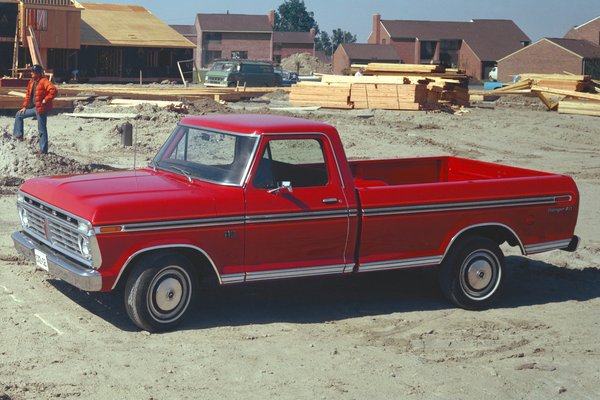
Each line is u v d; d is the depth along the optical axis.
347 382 6.74
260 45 110.56
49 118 24.94
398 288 9.66
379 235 8.45
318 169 8.23
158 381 6.51
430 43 108.56
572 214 9.48
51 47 52.75
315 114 30.58
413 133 26.77
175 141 8.71
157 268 7.47
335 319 8.38
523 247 9.20
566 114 35.75
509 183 9.07
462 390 6.75
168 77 61.31
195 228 7.58
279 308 8.62
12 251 10.12
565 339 8.17
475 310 8.99
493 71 94.56
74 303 8.27
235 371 6.82
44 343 7.15
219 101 34.66
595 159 23.55
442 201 8.67
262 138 7.98
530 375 7.17
